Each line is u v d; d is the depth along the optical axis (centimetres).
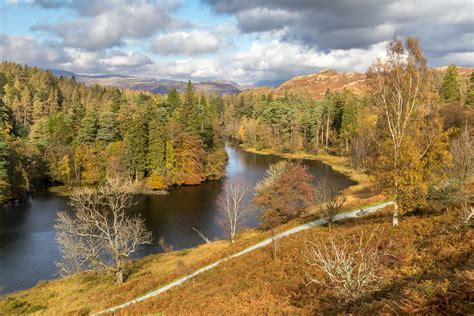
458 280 1072
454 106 6012
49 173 7212
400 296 1188
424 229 2116
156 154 7262
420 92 2239
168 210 5588
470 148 2836
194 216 5262
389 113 2391
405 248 1872
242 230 4462
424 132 2244
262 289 1914
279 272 2134
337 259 1339
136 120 7394
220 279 2339
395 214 2330
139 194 6681
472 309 891
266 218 4094
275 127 12525
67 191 6969
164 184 7056
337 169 8419
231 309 1692
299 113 12169
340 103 11394
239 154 11531
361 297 1269
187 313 1770
